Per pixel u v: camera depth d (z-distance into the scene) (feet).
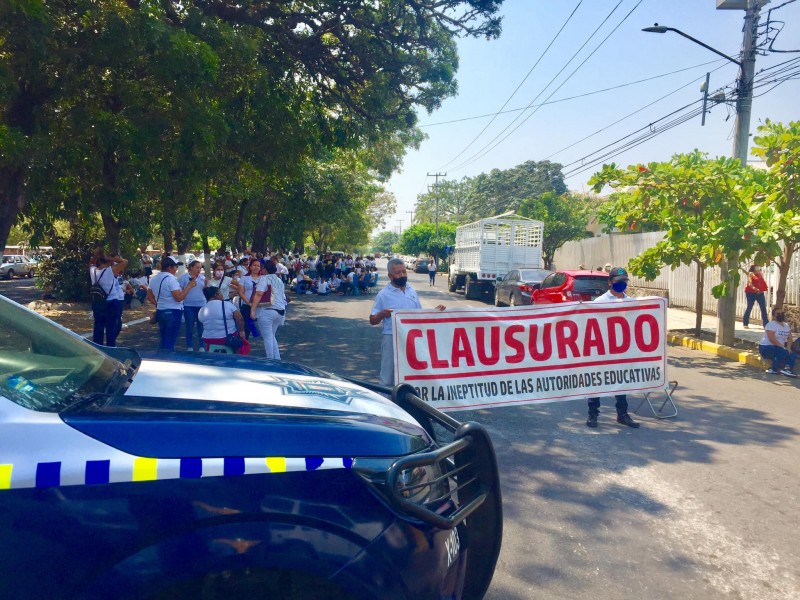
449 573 7.88
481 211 286.66
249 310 40.24
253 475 6.71
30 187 37.45
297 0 45.60
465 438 8.70
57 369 8.25
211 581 6.38
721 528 15.62
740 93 46.21
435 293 105.81
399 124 53.06
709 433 23.93
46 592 6.03
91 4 33.86
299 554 6.61
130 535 6.22
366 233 253.24
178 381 8.73
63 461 6.24
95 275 36.22
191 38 36.11
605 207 90.99
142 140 36.76
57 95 36.45
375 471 7.34
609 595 12.49
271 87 45.83
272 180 62.95
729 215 39.73
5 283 127.54
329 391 9.25
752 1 44.83
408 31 47.80
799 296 50.44
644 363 24.41
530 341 23.08
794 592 12.81
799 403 29.40
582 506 16.72
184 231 91.25
